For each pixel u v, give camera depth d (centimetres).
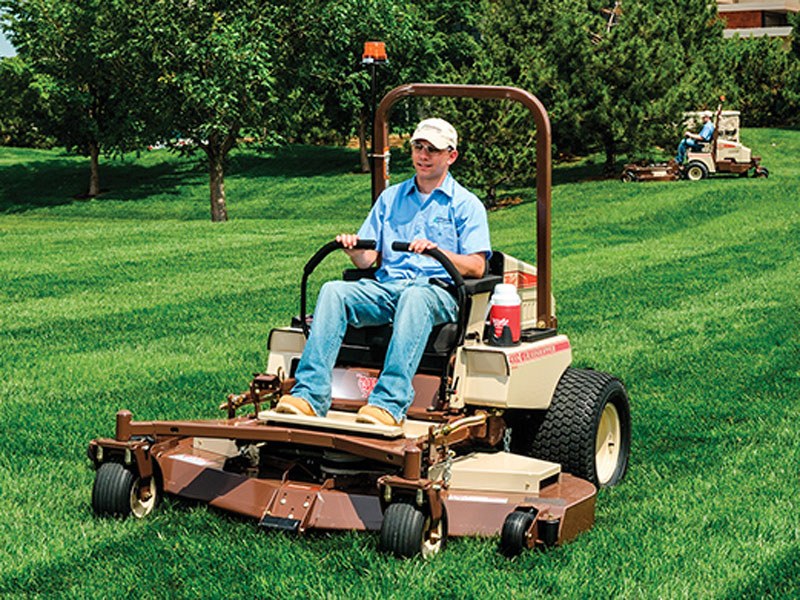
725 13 6241
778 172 3247
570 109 3081
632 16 3206
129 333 1148
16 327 1189
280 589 434
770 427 744
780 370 947
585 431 583
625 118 3077
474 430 527
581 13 3372
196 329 1177
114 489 511
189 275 1678
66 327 1189
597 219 2534
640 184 3041
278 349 573
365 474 509
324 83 3528
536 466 521
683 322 1213
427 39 3962
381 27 3303
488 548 478
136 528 504
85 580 451
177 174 4731
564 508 484
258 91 3281
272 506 495
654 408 804
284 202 3972
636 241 2144
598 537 502
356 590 432
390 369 495
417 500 446
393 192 572
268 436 480
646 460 663
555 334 592
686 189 2870
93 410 775
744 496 582
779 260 1784
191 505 539
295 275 1677
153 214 3994
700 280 1576
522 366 535
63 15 3825
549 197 595
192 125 3278
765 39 4509
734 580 455
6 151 5788
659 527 524
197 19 3133
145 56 3192
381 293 526
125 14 3147
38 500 559
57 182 4750
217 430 490
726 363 979
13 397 827
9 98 4716
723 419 775
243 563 463
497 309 544
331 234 2395
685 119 3112
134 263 1839
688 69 3334
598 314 1274
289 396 501
